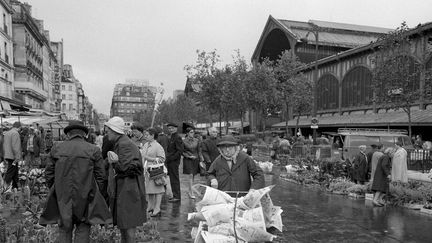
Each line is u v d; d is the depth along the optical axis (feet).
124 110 564.30
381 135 63.93
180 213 30.14
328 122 142.51
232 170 17.95
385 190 36.27
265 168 65.00
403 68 73.00
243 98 123.65
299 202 38.19
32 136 54.90
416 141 78.79
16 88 176.14
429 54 97.35
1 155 44.70
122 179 18.31
